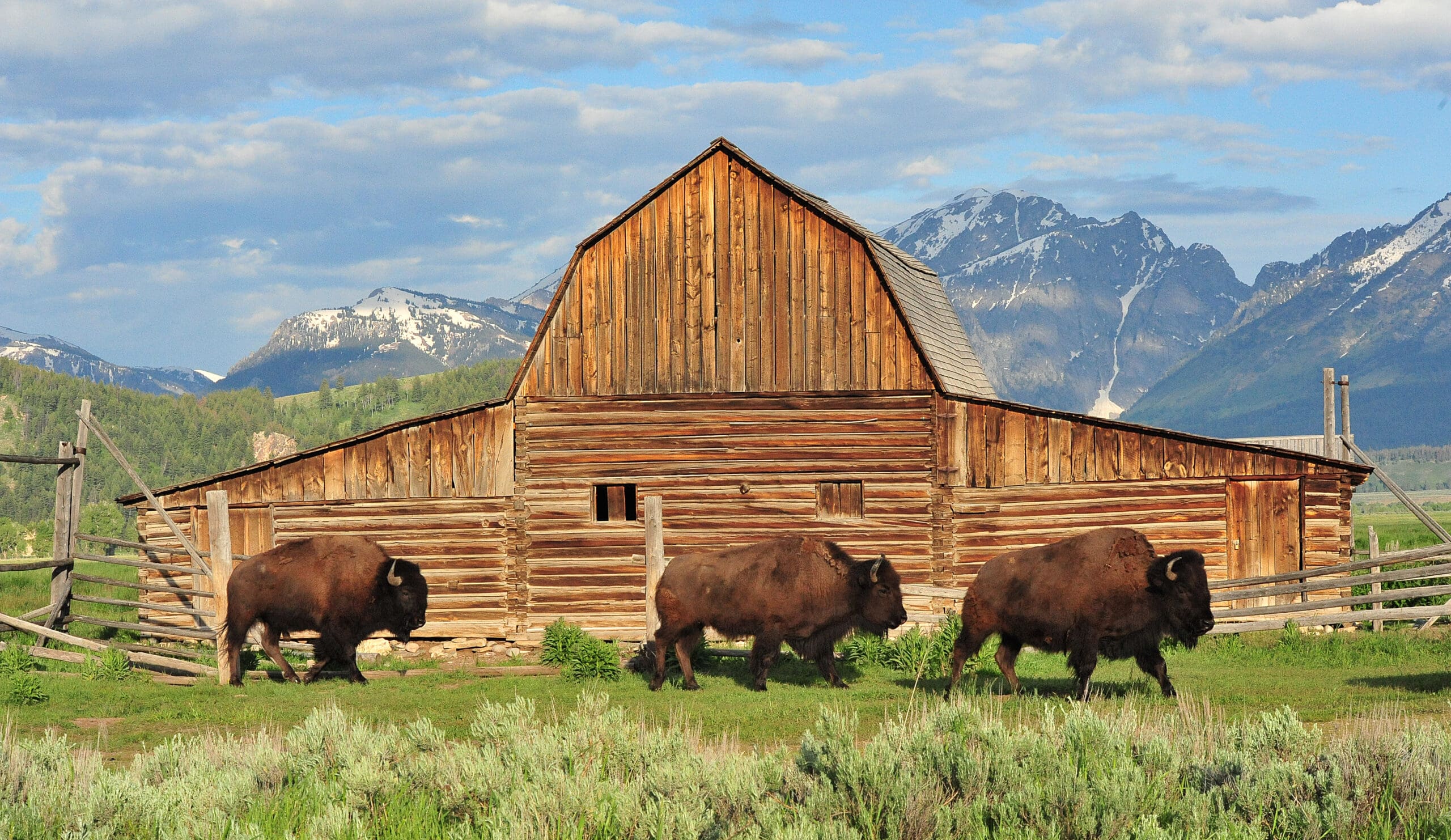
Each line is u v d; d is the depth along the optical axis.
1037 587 30.59
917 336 48.94
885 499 49.19
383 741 19.66
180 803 17.23
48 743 20.69
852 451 49.38
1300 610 43.72
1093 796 15.12
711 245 50.22
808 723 28.02
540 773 16.91
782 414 49.69
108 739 27.73
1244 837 14.17
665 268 50.34
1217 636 45.44
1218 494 48.75
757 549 35.81
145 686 37.47
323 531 50.47
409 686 37.81
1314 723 24.53
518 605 49.84
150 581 51.28
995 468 49.06
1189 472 48.75
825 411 49.53
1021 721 25.64
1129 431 48.94
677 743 19.25
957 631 40.19
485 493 50.34
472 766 17.95
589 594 49.75
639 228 50.53
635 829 15.70
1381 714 24.47
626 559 49.81
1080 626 29.92
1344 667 38.91
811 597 34.69
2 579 70.00
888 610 34.53
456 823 16.91
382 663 46.50
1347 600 43.47
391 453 50.66
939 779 16.28
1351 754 16.53
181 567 42.81
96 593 61.53
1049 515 48.91
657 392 50.09
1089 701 29.28
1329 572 43.38
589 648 39.62
